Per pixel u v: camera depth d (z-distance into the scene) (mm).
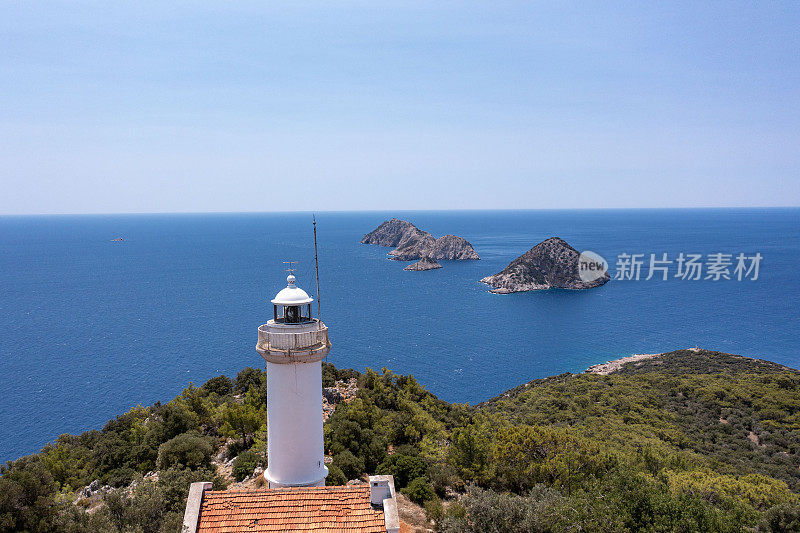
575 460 32406
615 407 77812
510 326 178375
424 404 58875
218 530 14672
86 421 96125
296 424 17484
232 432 40812
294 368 17312
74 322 178375
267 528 14711
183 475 27344
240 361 134500
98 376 121562
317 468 18000
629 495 21266
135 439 47688
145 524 21594
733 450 61156
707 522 19906
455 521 22609
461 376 127062
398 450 39781
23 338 156250
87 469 42906
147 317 187000
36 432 91062
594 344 156375
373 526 14773
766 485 35438
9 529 18938
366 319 186250
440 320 186625
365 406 46938
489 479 33750
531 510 22312
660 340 160375
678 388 85562
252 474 32406
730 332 168375
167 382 118188
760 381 85000
